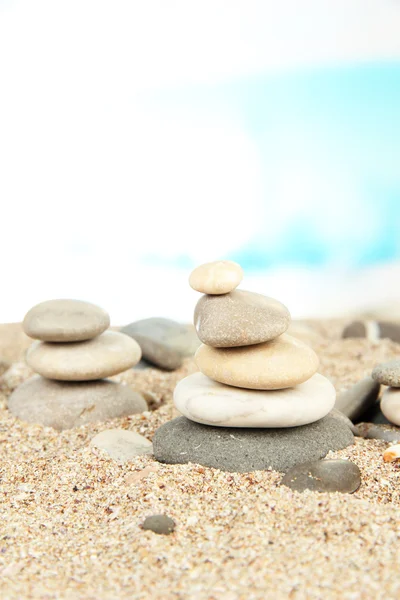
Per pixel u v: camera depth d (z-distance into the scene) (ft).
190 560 0.93
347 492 1.06
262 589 0.87
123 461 1.21
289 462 1.13
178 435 1.19
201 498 1.06
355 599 0.85
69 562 0.95
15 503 1.10
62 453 1.27
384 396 1.31
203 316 1.18
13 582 0.91
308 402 1.16
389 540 0.94
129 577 0.91
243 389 1.19
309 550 0.93
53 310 1.44
